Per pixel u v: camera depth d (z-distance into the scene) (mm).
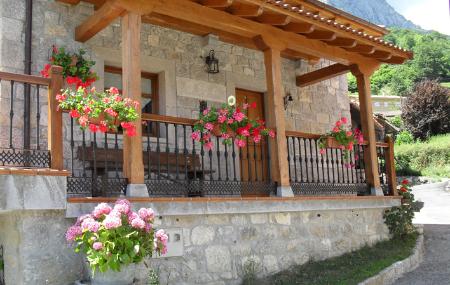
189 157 7094
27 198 4281
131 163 5117
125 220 4258
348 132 7527
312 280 5922
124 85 5359
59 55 6230
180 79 7688
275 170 6547
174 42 7711
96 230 4074
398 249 7547
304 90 9672
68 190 4766
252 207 5965
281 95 6789
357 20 9648
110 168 6438
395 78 52938
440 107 29797
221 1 5902
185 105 7680
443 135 29438
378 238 7863
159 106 7535
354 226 7441
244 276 5781
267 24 6723
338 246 7094
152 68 7422
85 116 4629
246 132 6105
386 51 7832
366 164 8023
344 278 6020
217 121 6031
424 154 24406
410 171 22891
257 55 8898
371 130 8039
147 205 5039
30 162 4492
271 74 6762
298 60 9477
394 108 36875
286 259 6324
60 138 4602
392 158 8438
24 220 4387
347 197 7219
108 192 4973
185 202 5336
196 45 7984
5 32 6039
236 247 5793
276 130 6617
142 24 7379
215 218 5656
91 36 6445
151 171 6762
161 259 5105
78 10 6676
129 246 4168
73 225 4539
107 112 4738
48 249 4477
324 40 7258
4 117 5879
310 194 7160
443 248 8133
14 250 4492
